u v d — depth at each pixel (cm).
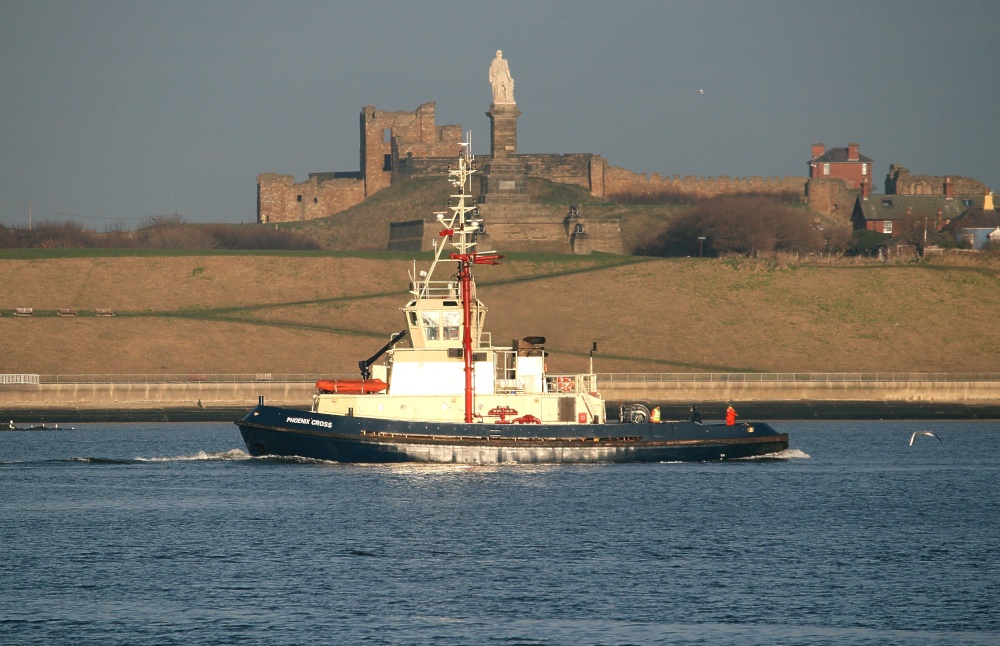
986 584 17300
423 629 15050
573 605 16100
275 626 15162
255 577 17500
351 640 14650
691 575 17712
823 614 15800
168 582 17225
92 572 17800
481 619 15475
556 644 14500
